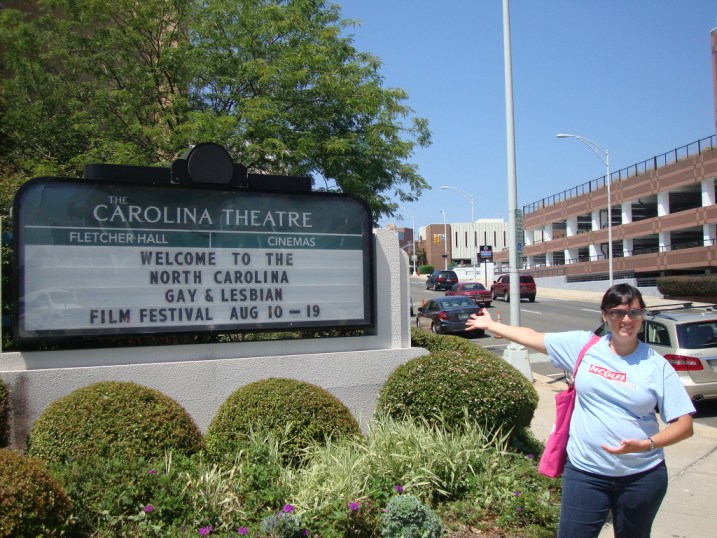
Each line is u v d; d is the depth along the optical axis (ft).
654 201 156.15
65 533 12.30
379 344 24.48
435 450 17.95
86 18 42.75
